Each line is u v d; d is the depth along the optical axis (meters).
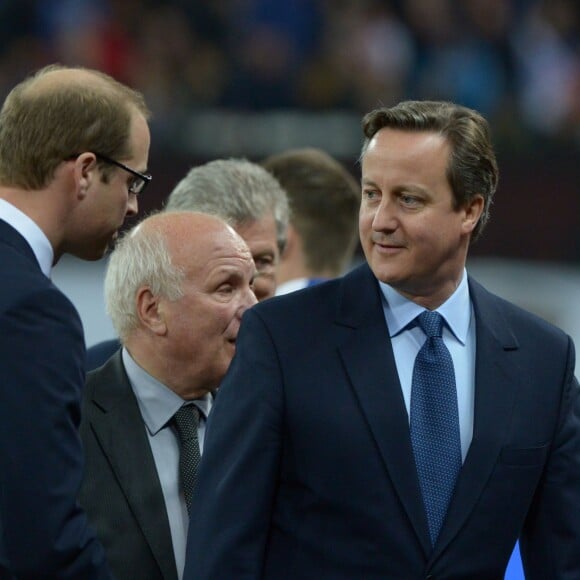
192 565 7.73
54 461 7.20
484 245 27.20
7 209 7.75
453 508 7.75
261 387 7.80
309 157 12.38
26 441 7.16
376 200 7.84
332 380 7.84
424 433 7.85
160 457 8.65
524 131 29.38
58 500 7.18
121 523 8.39
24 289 7.34
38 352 7.25
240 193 10.47
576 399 8.29
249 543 7.66
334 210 12.21
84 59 32.41
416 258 7.75
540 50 33.59
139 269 8.62
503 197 27.36
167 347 8.61
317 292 8.18
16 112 7.82
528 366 8.15
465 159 7.78
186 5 33.25
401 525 7.68
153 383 8.70
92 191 7.90
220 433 7.83
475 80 32.78
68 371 7.34
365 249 7.91
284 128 29.81
